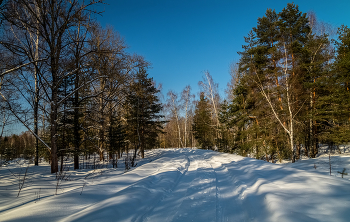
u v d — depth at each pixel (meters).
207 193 5.30
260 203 4.14
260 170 7.79
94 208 3.74
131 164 13.48
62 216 3.57
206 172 8.66
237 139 22.14
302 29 18.48
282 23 17.56
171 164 11.02
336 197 3.96
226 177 7.44
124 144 22.42
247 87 19.81
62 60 11.01
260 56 18.80
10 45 9.13
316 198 3.96
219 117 26.39
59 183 7.05
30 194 5.47
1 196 5.34
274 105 17.91
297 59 16.88
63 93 13.48
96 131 18.61
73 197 4.59
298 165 12.55
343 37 14.70
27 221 3.25
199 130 33.78
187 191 5.59
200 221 3.53
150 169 9.40
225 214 3.83
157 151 29.47
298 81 16.44
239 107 21.23
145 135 25.02
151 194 5.15
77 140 13.27
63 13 10.55
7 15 8.64
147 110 24.70
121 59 12.18
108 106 16.72
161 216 3.80
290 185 5.11
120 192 5.02
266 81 18.91
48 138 17.02
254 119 20.69
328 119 17.52
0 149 22.14
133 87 14.27
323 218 3.04
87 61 11.82
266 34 18.91
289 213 3.27
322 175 6.21
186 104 37.91
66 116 13.67
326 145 23.03
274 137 18.14
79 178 8.41
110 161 17.84
